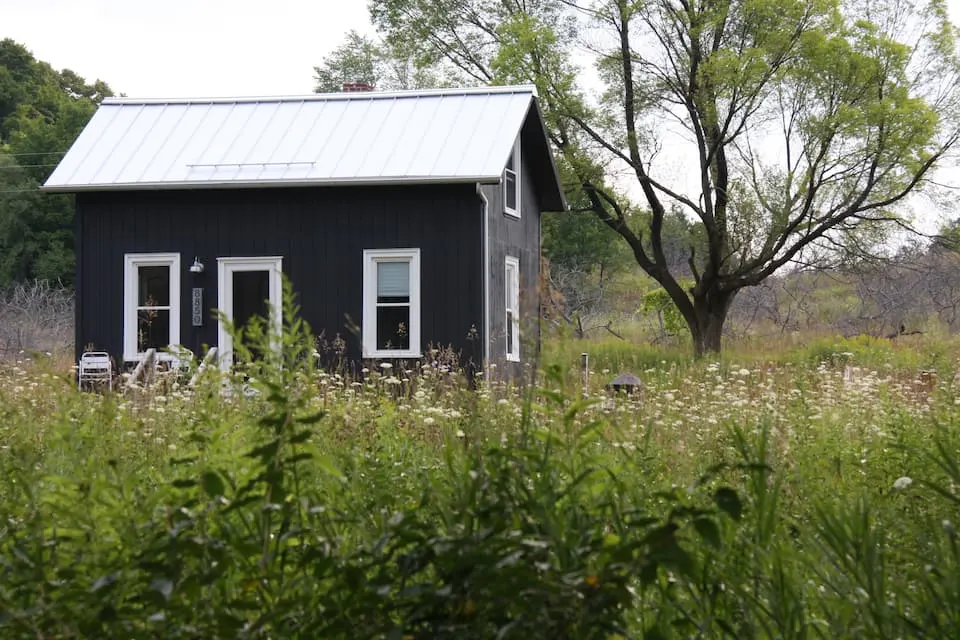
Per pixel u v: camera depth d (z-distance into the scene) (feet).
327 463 11.97
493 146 73.61
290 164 73.87
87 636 10.92
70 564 11.66
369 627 11.16
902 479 16.19
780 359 92.32
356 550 12.21
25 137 219.82
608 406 31.14
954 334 122.31
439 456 21.77
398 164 72.79
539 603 10.34
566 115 113.29
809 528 16.88
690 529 14.71
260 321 12.58
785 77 107.55
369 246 73.15
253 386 12.49
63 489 13.53
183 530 11.51
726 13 108.78
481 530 12.12
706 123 107.86
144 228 75.20
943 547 15.11
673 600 13.07
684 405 35.14
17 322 115.55
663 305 127.54
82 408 21.89
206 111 80.43
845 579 13.99
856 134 106.11
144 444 22.30
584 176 115.14
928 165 107.55
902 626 12.58
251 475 13.03
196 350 74.33
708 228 110.52
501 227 78.59
